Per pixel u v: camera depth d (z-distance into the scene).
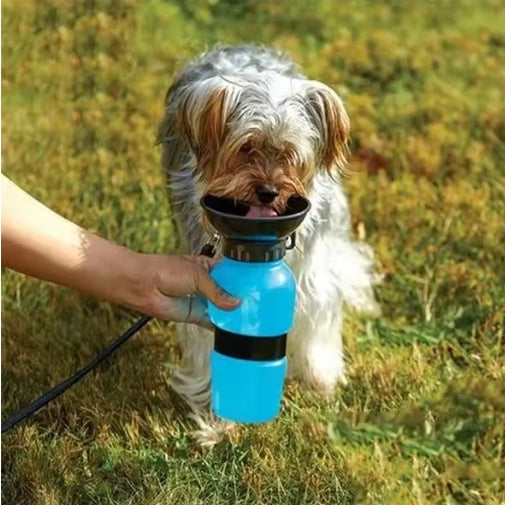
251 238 3.64
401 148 7.21
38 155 6.98
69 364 5.22
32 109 7.62
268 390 3.85
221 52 5.20
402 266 6.05
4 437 4.73
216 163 4.24
